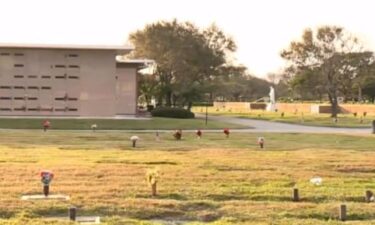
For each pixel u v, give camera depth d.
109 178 18.83
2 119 52.81
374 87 110.56
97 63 59.03
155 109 66.44
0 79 57.84
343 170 22.16
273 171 21.20
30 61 58.19
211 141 35.66
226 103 130.50
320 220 13.21
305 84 80.12
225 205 14.62
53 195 15.58
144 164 22.94
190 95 80.88
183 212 13.98
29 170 20.47
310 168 22.34
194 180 18.55
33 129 47.16
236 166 22.52
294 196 15.78
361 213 13.83
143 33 82.81
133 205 14.37
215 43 84.75
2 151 27.59
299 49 79.69
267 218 13.30
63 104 58.62
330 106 96.44
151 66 79.25
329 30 78.88
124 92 68.81
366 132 48.09
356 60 79.00
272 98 107.94
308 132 46.91
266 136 41.09
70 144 32.31
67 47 57.88
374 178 20.03
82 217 13.44
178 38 81.94
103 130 46.84
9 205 14.09
